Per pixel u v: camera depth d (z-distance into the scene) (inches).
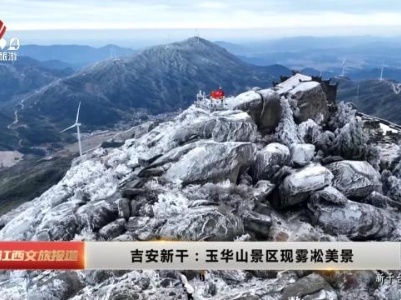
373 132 1536.7
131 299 655.1
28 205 1460.4
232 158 964.0
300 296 667.4
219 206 844.6
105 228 836.0
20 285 780.0
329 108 1467.8
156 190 925.2
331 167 1041.5
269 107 1227.9
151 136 1300.4
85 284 733.9
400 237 904.9
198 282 703.7
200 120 1148.5
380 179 1080.8
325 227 909.8
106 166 1200.8
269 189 960.9
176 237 764.0
